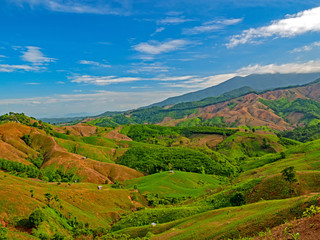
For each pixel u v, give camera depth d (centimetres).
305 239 1998
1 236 5506
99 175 18225
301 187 6506
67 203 9594
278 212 3894
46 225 6900
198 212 7325
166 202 12700
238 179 13000
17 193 7812
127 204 12062
